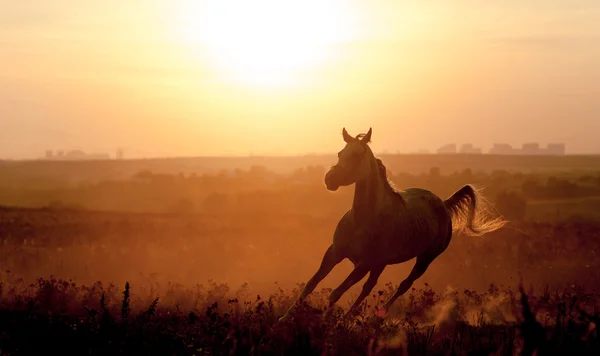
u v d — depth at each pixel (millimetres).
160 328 8289
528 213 64312
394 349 8211
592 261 20109
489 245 22484
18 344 8109
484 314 10414
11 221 31375
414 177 102250
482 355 7613
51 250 19578
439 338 8750
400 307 11781
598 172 128875
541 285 16078
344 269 18688
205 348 7777
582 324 7871
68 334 8227
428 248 12664
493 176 103875
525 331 7129
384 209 11336
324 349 7082
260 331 7902
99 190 95312
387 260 11367
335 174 10961
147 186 99750
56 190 94438
